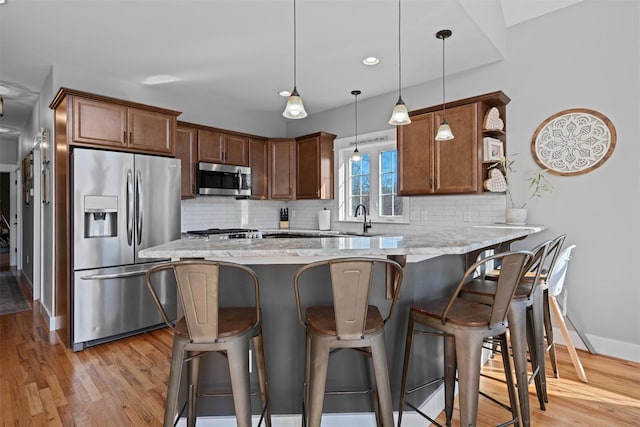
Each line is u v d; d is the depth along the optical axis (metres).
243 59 3.34
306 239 2.03
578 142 2.93
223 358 1.83
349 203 4.84
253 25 2.73
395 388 1.86
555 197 3.05
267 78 3.82
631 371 2.51
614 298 2.77
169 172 3.48
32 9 2.51
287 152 5.03
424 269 1.96
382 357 1.46
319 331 1.44
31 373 2.49
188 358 1.58
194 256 1.51
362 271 1.38
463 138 3.25
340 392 1.78
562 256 2.43
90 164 2.96
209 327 1.41
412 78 3.81
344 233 4.39
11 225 7.04
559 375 2.46
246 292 1.82
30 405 2.08
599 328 2.84
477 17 2.74
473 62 3.40
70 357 2.77
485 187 3.17
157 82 3.92
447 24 2.72
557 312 2.44
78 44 3.04
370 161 4.59
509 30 3.30
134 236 3.22
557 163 3.03
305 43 3.03
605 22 2.80
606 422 1.92
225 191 4.46
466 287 2.07
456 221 3.71
